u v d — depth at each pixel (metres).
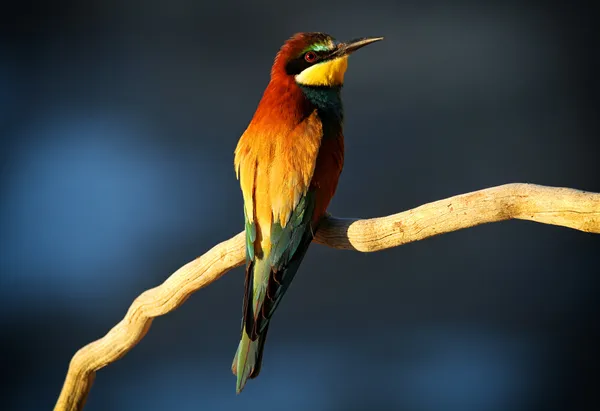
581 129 13.18
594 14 15.02
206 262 5.34
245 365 5.09
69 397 5.91
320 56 5.83
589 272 10.90
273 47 15.10
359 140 13.06
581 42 14.56
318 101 5.80
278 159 5.36
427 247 11.26
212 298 10.73
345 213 12.03
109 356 5.72
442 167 12.70
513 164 12.70
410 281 11.04
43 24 15.45
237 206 12.41
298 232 5.30
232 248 5.33
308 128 5.50
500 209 4.27
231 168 12.98
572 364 9.98
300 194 5.31
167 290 5.40
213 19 15.09
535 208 4.20
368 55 14.63
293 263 5.30
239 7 15.39
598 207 4.02
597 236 11.24
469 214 4.37
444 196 12.27
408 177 12.50
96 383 10.04
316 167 5.41
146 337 10.46
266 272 5.23
